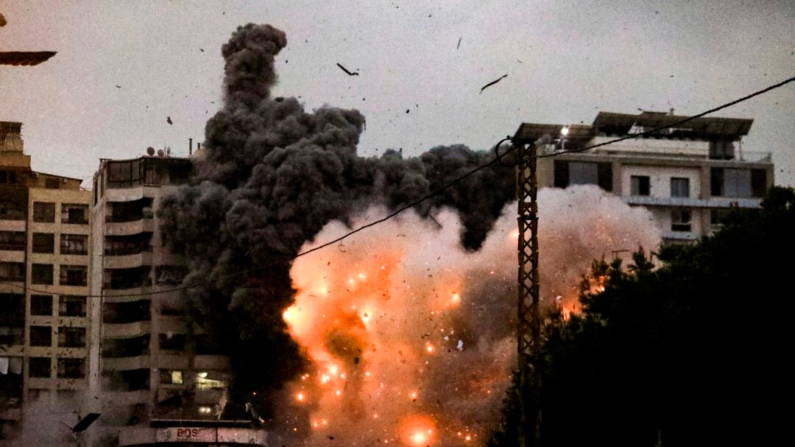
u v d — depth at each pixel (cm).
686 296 10631
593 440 11612
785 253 9981
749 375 9925
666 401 10712
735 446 10044
